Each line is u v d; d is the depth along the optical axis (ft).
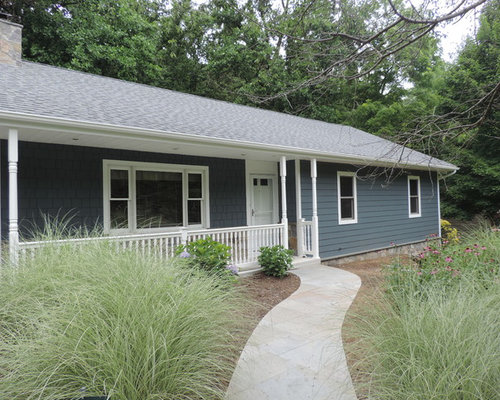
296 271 25.57
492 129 39.04
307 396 9.04
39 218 19.90
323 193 31.07
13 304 11.12
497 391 6.98
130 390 7.54
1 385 7.39
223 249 19.02
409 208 39.75
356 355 10.57
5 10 44.62
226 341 10.51
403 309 9.59
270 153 25.76
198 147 22.57
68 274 12.00
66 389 7.50
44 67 25.12
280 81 44.34
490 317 8.63
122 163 23.18
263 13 19.04
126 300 9.20
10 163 15.42
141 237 19.01
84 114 18.10
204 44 65.82
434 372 7.45
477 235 21.45
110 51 48.96
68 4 48.83
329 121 55.31
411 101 54.80
